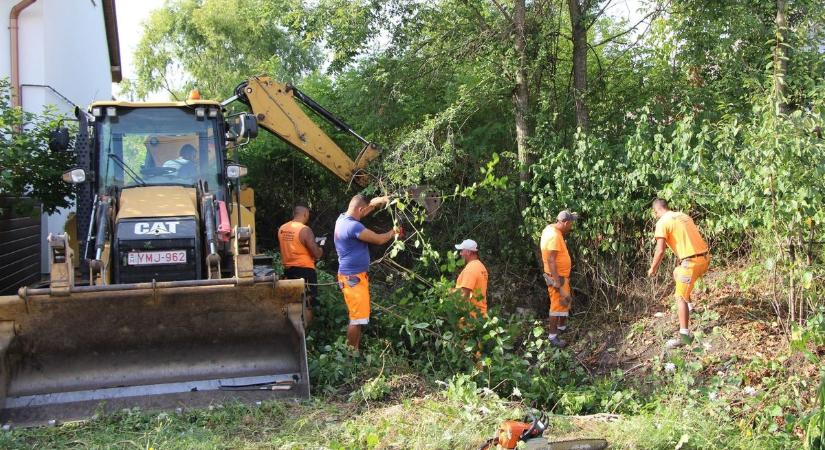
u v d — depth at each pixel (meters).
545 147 10.91
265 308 6.73
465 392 6.45
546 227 9.51
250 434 5.86
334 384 7.11
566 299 9.35
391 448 5.50
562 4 12.12
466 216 11.90
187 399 6.42
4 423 6.02
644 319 9.28
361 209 7.98
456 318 7.93
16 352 6.27
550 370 8.14
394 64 12.19
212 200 7.45
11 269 10.52
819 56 9.23
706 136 8.42
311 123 11.13
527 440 4.79
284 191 14.30
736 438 6.04
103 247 6.75
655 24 11.52
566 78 12.37
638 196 9.88
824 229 7.70
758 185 7.66
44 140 9.75
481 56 11.81
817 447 5.62
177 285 6.41
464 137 11.84
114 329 6.45
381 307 8.53
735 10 10.41
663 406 6.70
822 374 6.07
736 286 9.09
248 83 10.82
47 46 13.48
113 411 6.22
